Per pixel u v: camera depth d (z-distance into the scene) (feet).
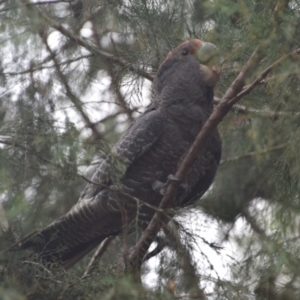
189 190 37.06
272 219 37.68
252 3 29.78
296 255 31.76
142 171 36.19
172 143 35.91
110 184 36.14
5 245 30.94
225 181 48.60
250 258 33.71
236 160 46.21
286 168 32.89
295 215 33.71
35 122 32.04
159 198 36.50
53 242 36.83
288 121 31.94
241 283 31.73
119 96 42.93
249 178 48.21
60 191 45.03
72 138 30.99
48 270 30.81
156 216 32.27
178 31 38.96
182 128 35.99
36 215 43.11
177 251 31.42
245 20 29.12
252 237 35.94
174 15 37.91
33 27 37.70
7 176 32.04
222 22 30.86
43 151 31.45
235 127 44.24
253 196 46.60
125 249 32.27
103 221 36.83
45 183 43.14
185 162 33.55
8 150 32.83
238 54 32.37
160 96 37.35
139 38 39.42
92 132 44.98
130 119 46.73
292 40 27.99
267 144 41.73
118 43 45.37
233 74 38.73
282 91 30.68
